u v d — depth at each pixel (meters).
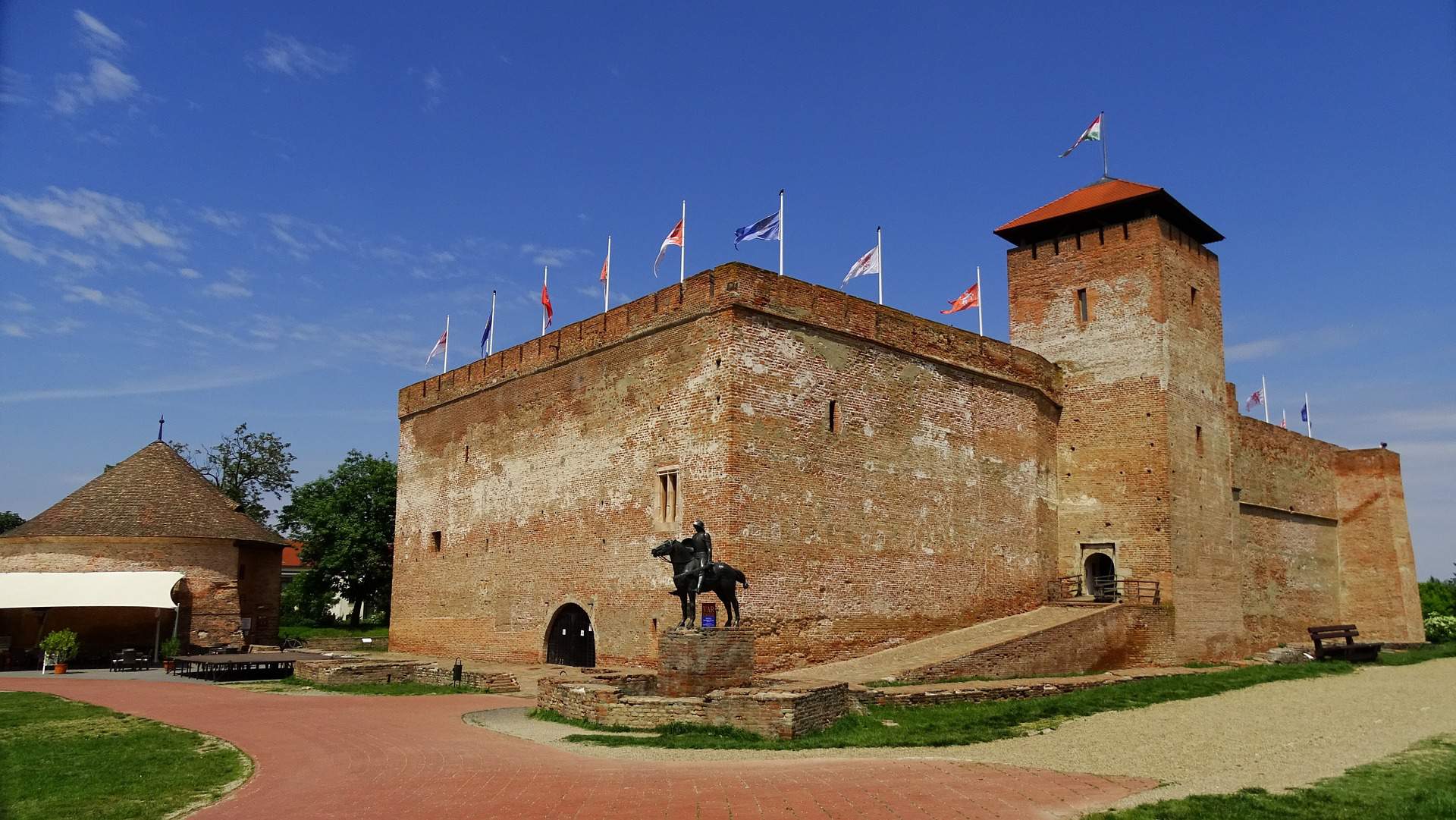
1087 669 27.05
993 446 30.27
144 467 39.59
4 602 33.25
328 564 59.69
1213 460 33.28
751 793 10.77
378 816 10.04
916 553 27.22
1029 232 35.22
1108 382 32.41
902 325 28.06
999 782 11.70
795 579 24.03
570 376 29.38
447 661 29.81
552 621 28.52
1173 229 33.16
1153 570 30.36
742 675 17.80
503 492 31.69
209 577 37.34
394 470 62.22
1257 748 14.97
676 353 25.31
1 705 21.17
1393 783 11.96
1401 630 42.12
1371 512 43.75
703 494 23.69
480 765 12.68
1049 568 31.66
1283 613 38.50
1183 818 9.98
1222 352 35.09
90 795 11.73
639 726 16.06
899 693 18.73
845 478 25.67
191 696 22.72
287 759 13.92
